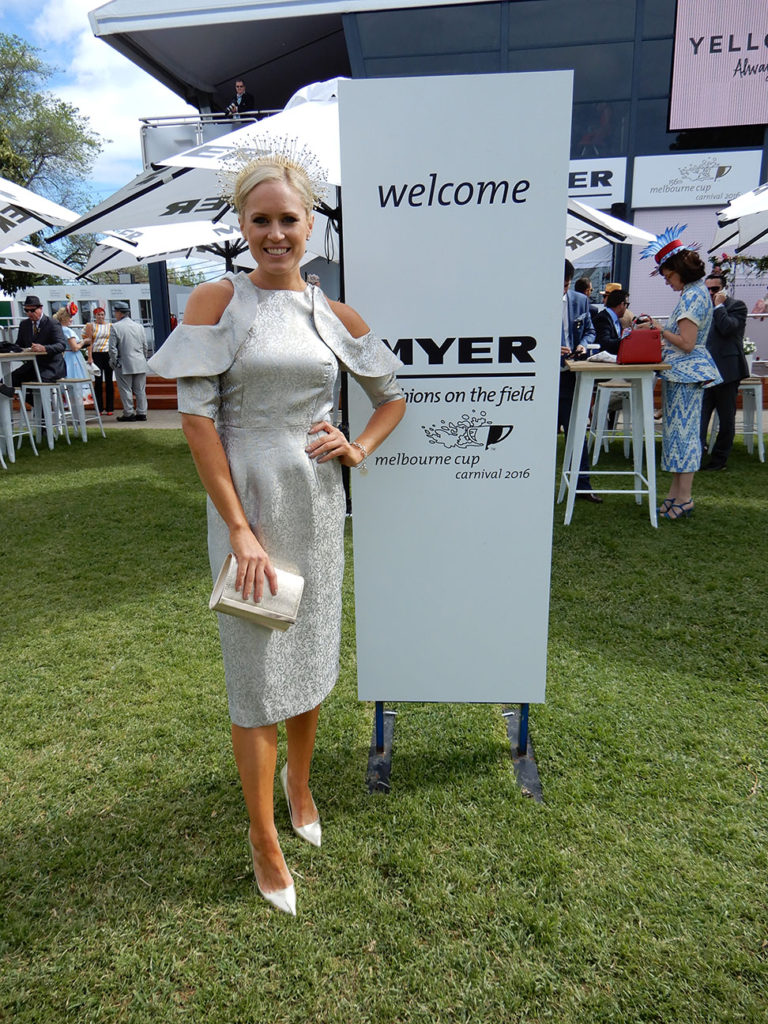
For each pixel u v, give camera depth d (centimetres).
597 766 227
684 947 162
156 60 1314
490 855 190
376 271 190
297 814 200
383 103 177
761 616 337
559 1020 146
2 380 798
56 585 397
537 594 212
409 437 202
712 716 254
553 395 196
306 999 152
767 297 1065
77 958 163
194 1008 150
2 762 235
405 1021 148
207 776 227
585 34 1017
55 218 557
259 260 160
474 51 1053
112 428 1027
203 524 516
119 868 189
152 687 283
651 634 320
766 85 991
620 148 1053
